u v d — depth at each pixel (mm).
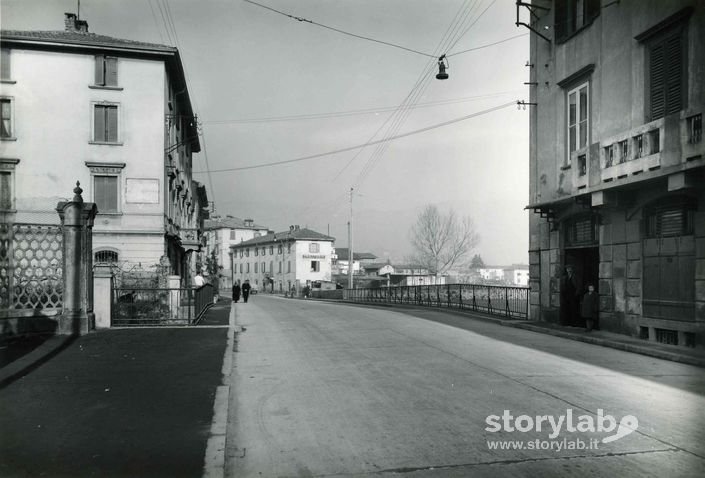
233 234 108250
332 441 5773
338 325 17297
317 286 72062
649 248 13781
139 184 29094
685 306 12617
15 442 5457
